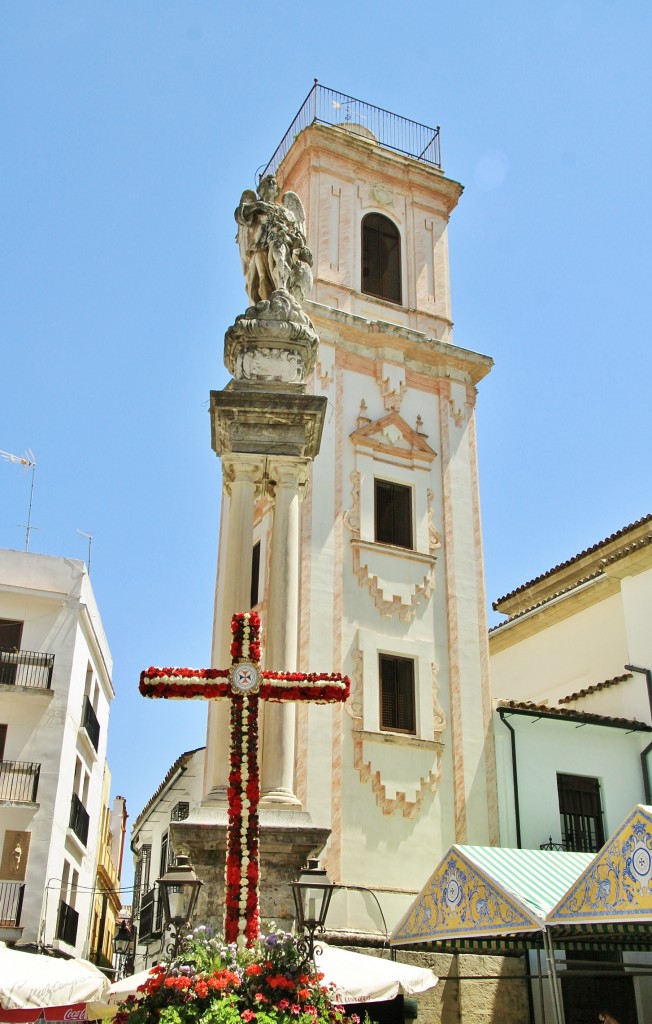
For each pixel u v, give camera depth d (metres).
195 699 10.60
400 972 13.01
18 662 31.02
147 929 29.17
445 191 25.95
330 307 22.23
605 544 27.19
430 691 19.77
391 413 21.91
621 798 20.98
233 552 13.58
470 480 22.41
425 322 24.03
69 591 32.66
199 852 11.36
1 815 28.83
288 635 13.19
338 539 20.12
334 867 17.28
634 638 23.95
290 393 14.19
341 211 24.17
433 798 18.88
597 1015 17.89
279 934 9.24
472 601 21.16
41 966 14.46
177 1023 8.19
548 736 20.67
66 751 30.88
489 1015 16.89
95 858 38.06
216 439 15.09
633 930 13.77
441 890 14.51
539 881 13.89
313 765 17.86
